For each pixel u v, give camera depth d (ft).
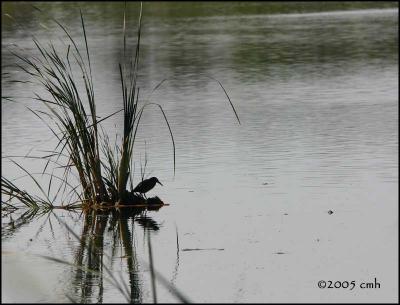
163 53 188.85
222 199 71.46
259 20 264.93
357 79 145.79
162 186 76.18
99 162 72.18
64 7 308.19
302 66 164.45
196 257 56.80
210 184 76.54
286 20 263.08
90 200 72.38
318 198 70.64
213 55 183.52
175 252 58.03
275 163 83.87
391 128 101.40
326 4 319.68
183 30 239.30
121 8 311.27
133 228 64.69
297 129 102.37
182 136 99.14
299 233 61.26
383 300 49.42
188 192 74.18
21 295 50.01
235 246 58.80
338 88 136.46
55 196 74.18
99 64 172.14
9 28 241.55
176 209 69.21
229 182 76.89
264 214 66.54
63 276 53.67
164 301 49.24
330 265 54.44
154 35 226.99
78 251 59.06
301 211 67.00
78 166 72.43
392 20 250.78
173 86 143.23
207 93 134.92
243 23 256.32
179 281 52.44
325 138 96.07
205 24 255.70
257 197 71.67
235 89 138.31
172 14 292.61
